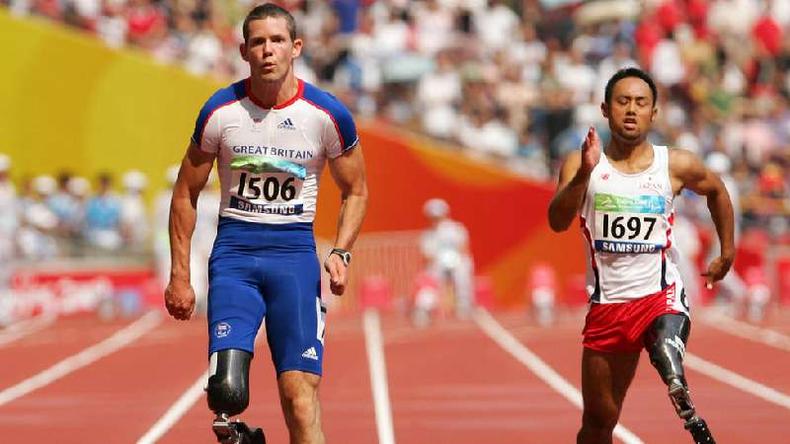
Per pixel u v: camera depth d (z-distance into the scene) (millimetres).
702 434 27500
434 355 64688
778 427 41844
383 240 95062
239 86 27422
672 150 29375
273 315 27234
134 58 98562
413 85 102250
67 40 98438
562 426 42500
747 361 60688
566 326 79812
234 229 27406
